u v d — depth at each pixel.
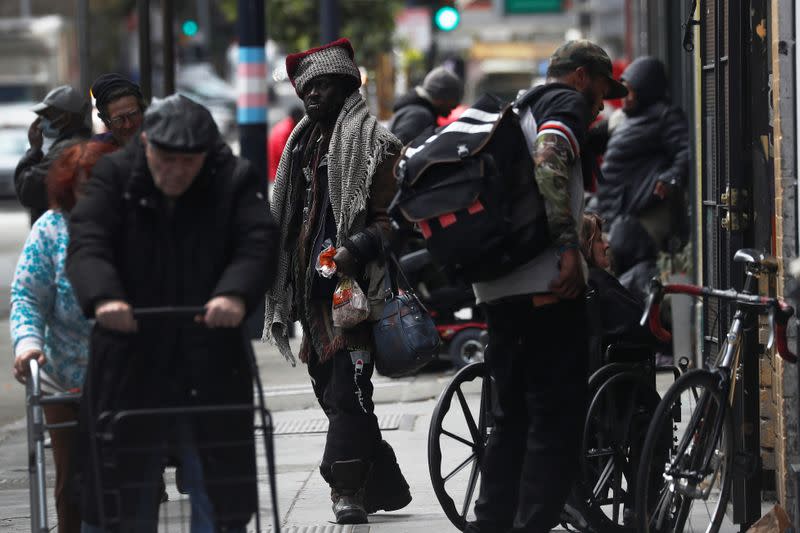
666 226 35.06
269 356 40.25
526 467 17.16
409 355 20.84
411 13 82.25
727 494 18.39
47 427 15.38
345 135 21.20
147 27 40.69
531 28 157.88
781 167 18.55
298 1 79.38
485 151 16.58
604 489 19.41
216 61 154.50
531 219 16.55
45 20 119.81
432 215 16.48
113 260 14.56
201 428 14.49
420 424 29.38
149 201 14.57
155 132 14.17
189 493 14.85
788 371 18.88
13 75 118.69
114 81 20.48
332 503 22.19
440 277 34.69
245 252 14.56
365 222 21.27
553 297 16.78
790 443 18.84
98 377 14.63
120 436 14.38
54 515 22.86
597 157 17.69
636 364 19.59
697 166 26.98
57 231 16.27
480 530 17.92
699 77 23.62
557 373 17.05
